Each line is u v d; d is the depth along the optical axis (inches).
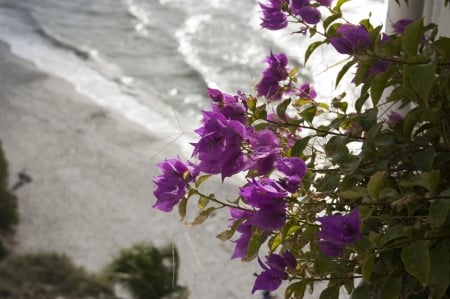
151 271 329.7
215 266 353.1
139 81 642.2
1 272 375.2
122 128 553.6
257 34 657.6
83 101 606.5
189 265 355.3
